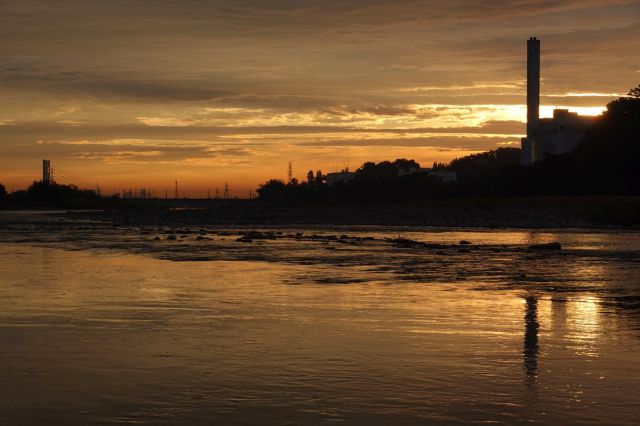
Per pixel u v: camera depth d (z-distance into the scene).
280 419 8.03
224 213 128.62
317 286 21.20
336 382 9.66
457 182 190.62
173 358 11.16
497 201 108.88
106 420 7.98
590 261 30.41
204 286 21.09
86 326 14.13
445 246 40.69
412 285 21.50
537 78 177.50
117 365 10.66
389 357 11.24
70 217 124.69
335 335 13.16
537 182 137.25
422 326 14.16
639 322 14.66
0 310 16.22
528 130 178.50
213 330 13.70
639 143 115.88
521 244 42.84
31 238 51.50
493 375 10.07
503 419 8.05
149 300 17.95
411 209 111.19
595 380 9.79
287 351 11.70
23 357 11.23
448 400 8.80
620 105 124.19
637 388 9.38
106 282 22.12
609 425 7.86
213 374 10.10
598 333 13.38
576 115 173.38
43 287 20.80
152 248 39.44
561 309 16.50
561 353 11.59
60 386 9.42
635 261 30.14
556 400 8.81
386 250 37.44
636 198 92.31
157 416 8.12
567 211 84.44
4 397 8.88
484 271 25.92
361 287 20.91
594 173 124.06
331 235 54.38
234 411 8.32
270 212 124.94
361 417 8.12
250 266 27.98
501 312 16.02
